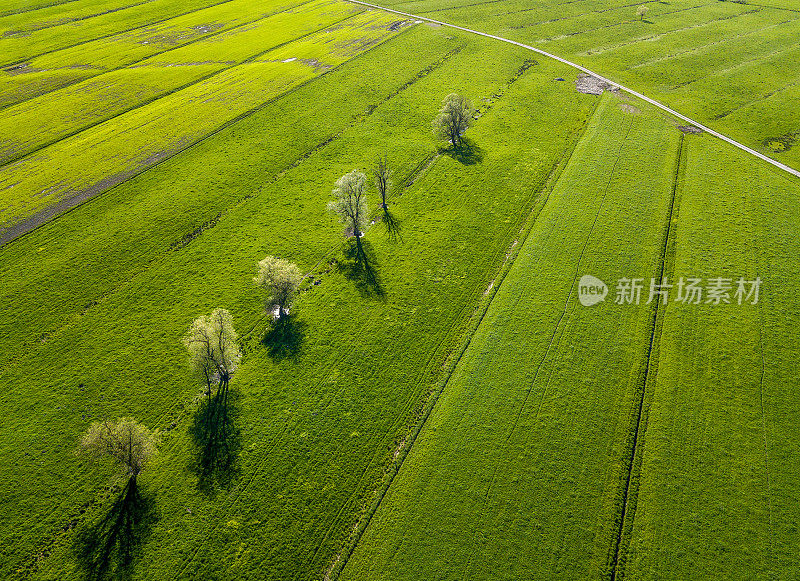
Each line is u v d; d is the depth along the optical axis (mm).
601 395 53969
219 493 47375
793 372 55000
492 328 61438
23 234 76812
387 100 112938
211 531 44938
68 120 107250
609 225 74750
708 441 49688
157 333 62312
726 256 68750
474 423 52125
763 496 45656
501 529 44438
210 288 68188
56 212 81062
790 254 68500
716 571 41375
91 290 68125
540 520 44875
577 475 47750
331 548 43969
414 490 47250
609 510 45312
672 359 57031
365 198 75375
